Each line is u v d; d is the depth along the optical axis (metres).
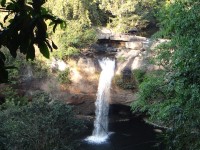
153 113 13.20
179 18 8.43
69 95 21.25
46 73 20.92
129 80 21.42
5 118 13.75
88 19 21.34
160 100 13.45
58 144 13.45
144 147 19.45
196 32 7.56
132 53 21.83
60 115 13.80
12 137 12.50
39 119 13.45
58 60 21.12
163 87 12.94
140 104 14.42
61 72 21.08
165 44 13.34
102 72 21.91
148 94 13.32
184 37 7.91
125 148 19.45
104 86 21.81
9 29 1.65
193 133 5.58
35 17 1.66
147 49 17.94
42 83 20.88
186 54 6.59
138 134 21.17
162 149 18.39
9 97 19.80
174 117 5.98
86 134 21.31
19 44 1.67
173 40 11.46
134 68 21.11
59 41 20.44
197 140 5.54
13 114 14.08
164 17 12.37
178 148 5.66
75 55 21.48
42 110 14.02
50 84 20.92
